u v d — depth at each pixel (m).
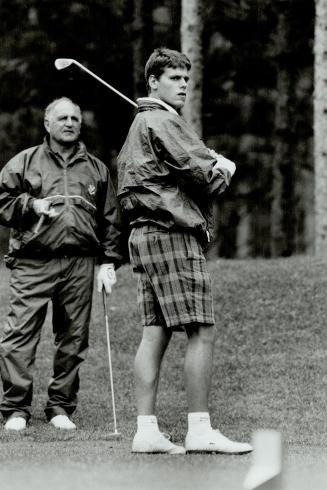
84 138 54.09
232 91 55.16
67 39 54.09
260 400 18.66
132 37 52.97
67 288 16.78
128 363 22.20
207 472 11.27
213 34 53.81
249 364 21.52
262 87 55.06
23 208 16.34
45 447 13.84
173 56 13.59
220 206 58.50
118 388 20.14
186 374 13.09
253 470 8.19
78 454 12.88
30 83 54.56
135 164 13.05
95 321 25.45
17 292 16.72
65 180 16.75
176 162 12.86
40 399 19.25
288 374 20.50
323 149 34.09
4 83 54.72
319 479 10.95
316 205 34.31
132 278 30.16
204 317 13.00
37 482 10.74
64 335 16.88
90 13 53.91
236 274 28.92
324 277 27.98
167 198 12.93
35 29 54.22
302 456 12.64
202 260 13.12
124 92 54.34
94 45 54.03
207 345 13.13
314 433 15.56
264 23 53.19
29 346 16.64
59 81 54.31
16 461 12.20
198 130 36.81
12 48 54.50
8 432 15.67
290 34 51.00
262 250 59.03
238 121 55.75
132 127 13.27
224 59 54.16
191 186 13.04
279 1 50.78
